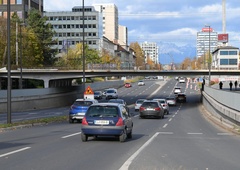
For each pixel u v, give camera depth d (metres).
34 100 61.09
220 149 15.51
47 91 67.00
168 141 18.28
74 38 165.12
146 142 17.56
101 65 78.50
